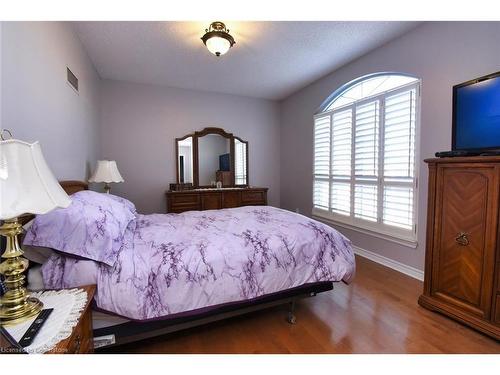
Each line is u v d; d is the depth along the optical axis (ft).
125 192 13.47
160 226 6.87
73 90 7.89
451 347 5.28
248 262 5.46
